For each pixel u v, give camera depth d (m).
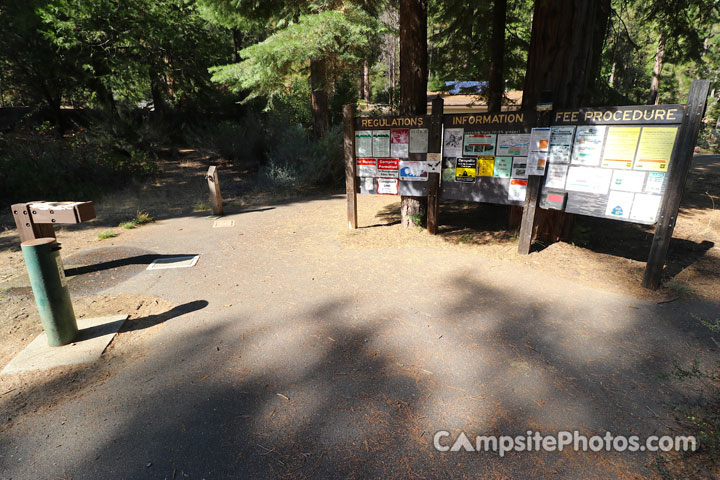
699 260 4.86
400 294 4.11
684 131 3.60
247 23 10.90
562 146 4.45
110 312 3.89
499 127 4.99
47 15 12.87
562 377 2.71
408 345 3.16
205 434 2.29
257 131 15.13
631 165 4.01
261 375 2.83
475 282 4.36
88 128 14.66
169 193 11.18
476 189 5.42
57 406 2.56
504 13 8.74
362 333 3.36
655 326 3.36
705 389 2.55
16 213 4.43
